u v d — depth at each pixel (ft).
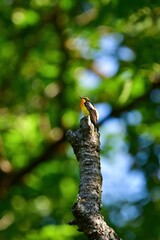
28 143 48.88
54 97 53.21
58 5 53.01
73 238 42.83
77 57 54.03
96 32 51.88
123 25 46.73
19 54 53.52
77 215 11.83
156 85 45.70
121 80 43.60
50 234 41.37
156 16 42.75
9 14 52.19
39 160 46.60
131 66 44.32
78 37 53.21
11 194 49.19
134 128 50.65
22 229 47.42
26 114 52.26
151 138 50.47
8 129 48.75
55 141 47.60
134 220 50.44
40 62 53.72
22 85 52.95
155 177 49.80
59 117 50.44
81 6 52.80
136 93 45.98
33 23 51.55
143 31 47.34
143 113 51.08
